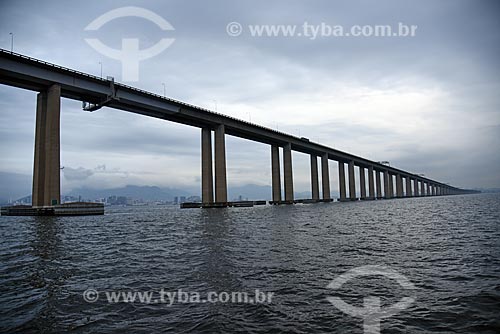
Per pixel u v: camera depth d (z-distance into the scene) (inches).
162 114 3772.1
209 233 1293.1
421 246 887.7
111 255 800.3
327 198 6520.7
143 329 347.9
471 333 336.5
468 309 400.5
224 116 4256.9
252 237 1139.9
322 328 349.1
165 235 1241.4
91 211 2893.7
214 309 405.1
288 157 5541.3
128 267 654.5
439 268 619.5
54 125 2672.2
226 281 533.6
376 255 764.0
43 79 2645.2
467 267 623.8
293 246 916.0
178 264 676.1
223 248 888.9
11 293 481.1
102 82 3014.3
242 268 627.8
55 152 2650.1
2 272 624.7
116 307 416.2
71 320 374.6
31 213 2765.7
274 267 635.5
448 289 483.2
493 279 534.6
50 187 2620.6
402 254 773.3
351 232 1275.8
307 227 1513.3
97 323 365.1
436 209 2955.2
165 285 514.6
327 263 673.6
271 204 5610.2
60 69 2711.6
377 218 2076.8
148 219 2284.7
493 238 1004.6
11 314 394.9
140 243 1015.0
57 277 578.6
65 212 2662.4
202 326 353.4
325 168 6520.7
